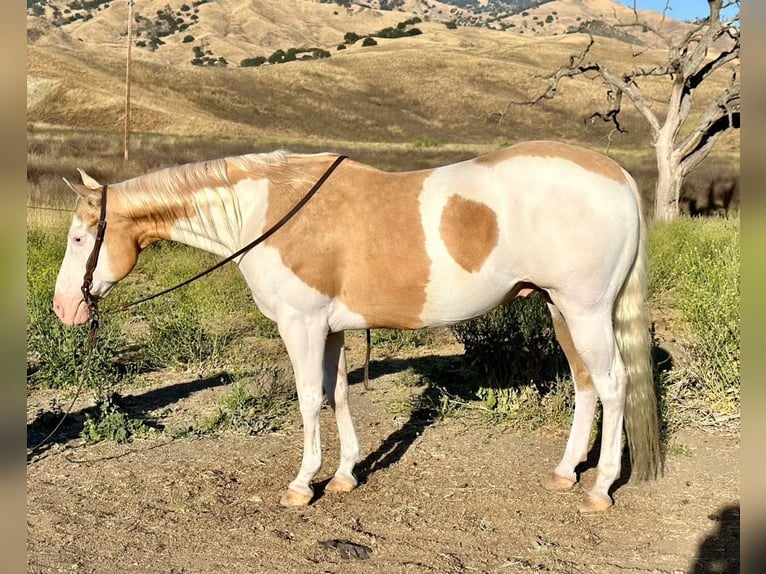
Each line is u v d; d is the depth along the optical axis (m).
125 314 9.68
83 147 34.44
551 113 71.06
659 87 70.56
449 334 8.64
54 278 8.95
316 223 4.27
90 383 6.96
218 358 7.84
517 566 3.82
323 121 68.25
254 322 9.19
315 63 88.81
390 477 4.99
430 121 70.75
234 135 57.88
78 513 4.50
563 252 4.12
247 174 4.49
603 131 60.16
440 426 5.89
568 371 6.45
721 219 16.86
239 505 4.61
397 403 6.39
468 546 4.05
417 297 4.27
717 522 4.23
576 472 4.98
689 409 5.93
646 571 3.75
